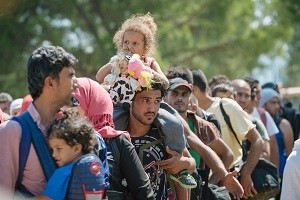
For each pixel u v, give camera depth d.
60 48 8.13
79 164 7.81
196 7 35.12
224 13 35.25
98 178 7.82
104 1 32.22
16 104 14.03
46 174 7.89
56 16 32.38
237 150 12.81
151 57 10.86
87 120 8.18
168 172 9.60
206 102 13.02
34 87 8.04
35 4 30.67
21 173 7.85
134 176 8.68
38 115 7.98
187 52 35.56
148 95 9.27
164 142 9.46
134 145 9.39
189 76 11.69
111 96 9.43
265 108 17.45
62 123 7.84
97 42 32.09
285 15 38.06
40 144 7.90
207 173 11.20
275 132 15.99
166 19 34.12
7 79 31.39
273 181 12.83
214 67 36.91
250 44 36.19
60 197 7.78
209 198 11.16
